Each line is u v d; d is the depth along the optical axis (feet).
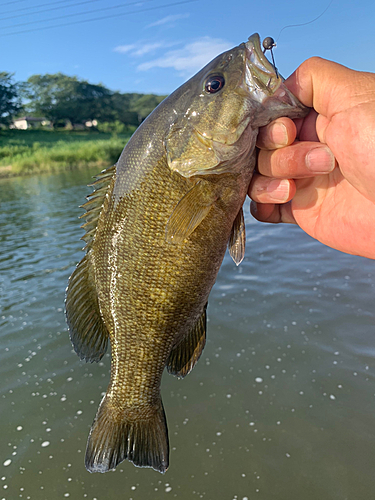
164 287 0.81
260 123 0.72
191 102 0.76
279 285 3.00
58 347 2.48
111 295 0.86
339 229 0.84
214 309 2.71
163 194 0.78
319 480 1.49
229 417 1.81
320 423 1.73
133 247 0.81
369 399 1.83
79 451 1.72
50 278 3.58
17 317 2.86
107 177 0.85
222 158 0.74
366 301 2.64
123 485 1.56
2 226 5.79
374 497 1.41
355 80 0.66
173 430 1.76
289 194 0.77
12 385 2.14
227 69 0.73
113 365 0.92
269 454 1.61
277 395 1.91
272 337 2.35
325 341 2.26
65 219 6.06
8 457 1.70
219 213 0.78
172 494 1.49
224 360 2.18
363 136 0.65
